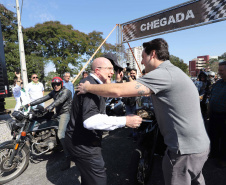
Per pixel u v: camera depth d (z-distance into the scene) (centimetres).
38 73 2970
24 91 470
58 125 299
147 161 225
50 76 3148
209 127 295
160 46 130
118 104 535
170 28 540
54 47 3534
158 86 114
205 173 257
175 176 129
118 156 319
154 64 134
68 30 3516
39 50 3366
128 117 139
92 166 148
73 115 151
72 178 256
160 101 123
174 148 121
